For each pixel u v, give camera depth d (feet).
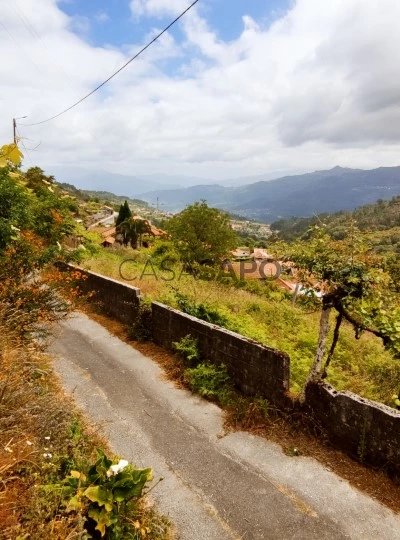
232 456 14.17
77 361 22.50
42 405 13.09
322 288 14.71
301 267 15.03
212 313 27.58
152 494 12.13
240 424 16.17
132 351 24.34
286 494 12.26
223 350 19.43
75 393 18.54
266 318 35.17
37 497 9.19
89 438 14.07
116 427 15.92
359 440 13.57
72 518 8.80
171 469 13.42
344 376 23.15
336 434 14.37
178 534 10.66
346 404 13.94
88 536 8.37
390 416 12.60
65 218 36.47
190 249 86.94
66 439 12.16
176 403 18.04
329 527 11.00
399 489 12.35
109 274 44.14
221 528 10.94
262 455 14.23
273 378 16.69
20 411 11.35
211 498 12.07
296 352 26.08
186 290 39.96
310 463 13.76
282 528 10.98
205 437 15.39
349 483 12.74
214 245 89.45
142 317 26.35
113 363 22.43
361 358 26.76
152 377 20.71
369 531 10.87
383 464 12.92
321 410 14.90
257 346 17.39
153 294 36.01
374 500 11.99
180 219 89.61
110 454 13.85
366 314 15.11
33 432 11.66
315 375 15.44
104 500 9.05
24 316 19.31
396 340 14.89
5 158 6.66
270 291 55.88
